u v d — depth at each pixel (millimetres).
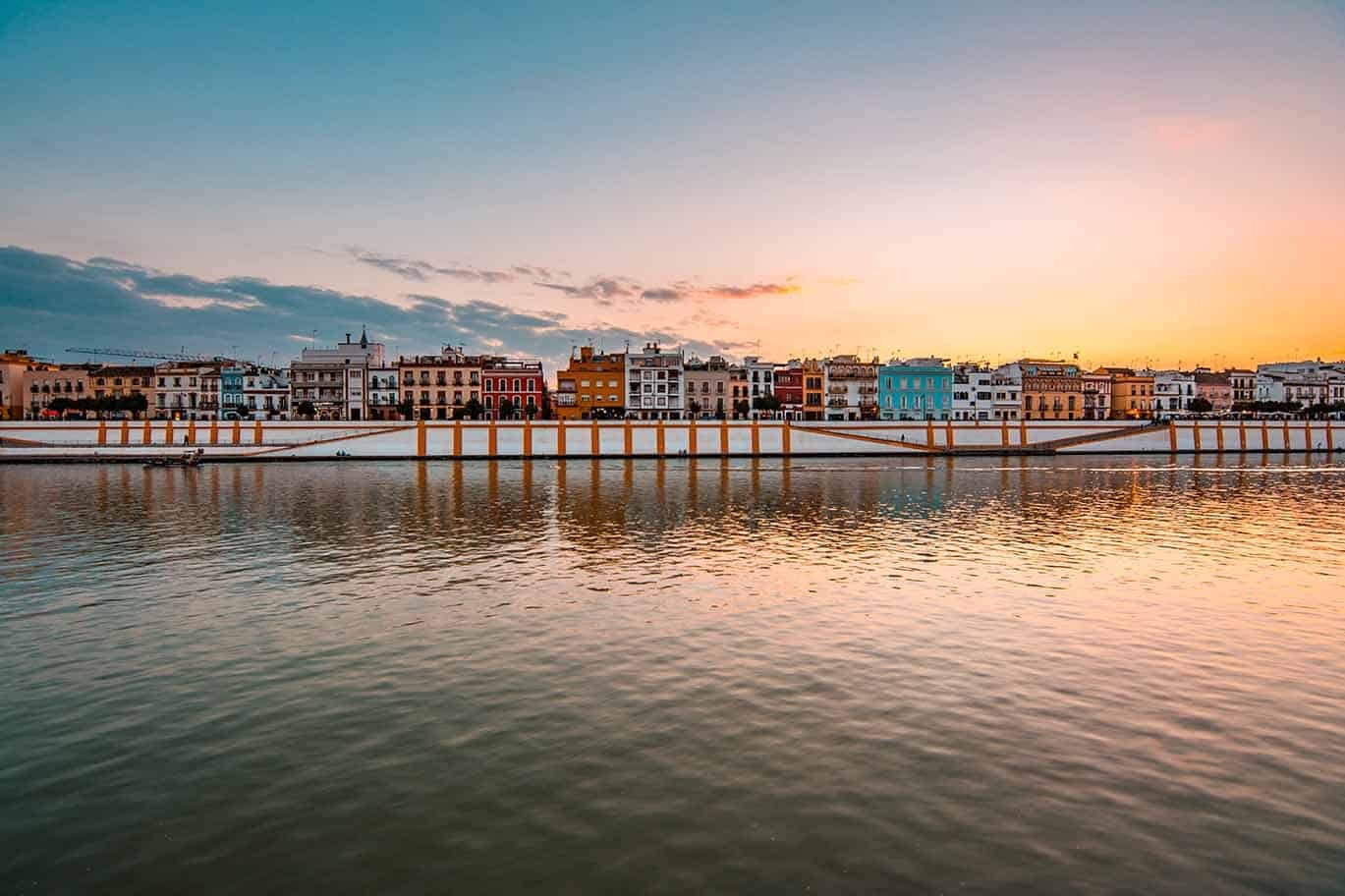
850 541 46531
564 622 28234
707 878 13125
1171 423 146875
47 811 15469
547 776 16625
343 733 18859
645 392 164375
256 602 31312
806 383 175250
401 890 12938
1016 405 181000
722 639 26125
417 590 33312
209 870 13539
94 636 26812
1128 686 21734
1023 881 13008
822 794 15789
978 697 20906
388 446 123562
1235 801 15547
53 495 72312
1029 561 40188
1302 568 38469
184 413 162250
